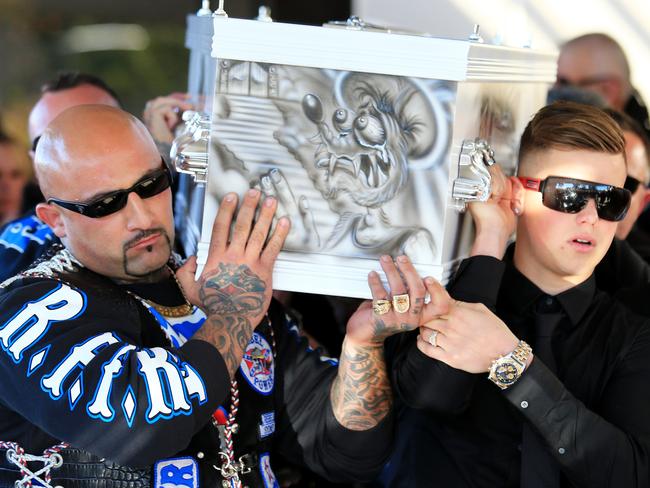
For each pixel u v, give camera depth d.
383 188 2.97
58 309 3.08
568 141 3.31
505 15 6.37
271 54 2.89
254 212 3.03
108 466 3.12
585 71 6.28
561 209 3.32
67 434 2.94
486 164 3.15
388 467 3.71
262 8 3.23
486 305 3.26
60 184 3.12
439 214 2.97
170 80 12.52
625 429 3.28
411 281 2.97
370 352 3.38
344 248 3.03
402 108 2.91
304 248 3.04
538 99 4.36
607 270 4.23
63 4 11.88
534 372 3.17
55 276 3.18
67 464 3.13
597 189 3.28
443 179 2.94
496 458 3.45
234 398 3.33
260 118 2.95
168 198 3.26
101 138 3.12
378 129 2.93
